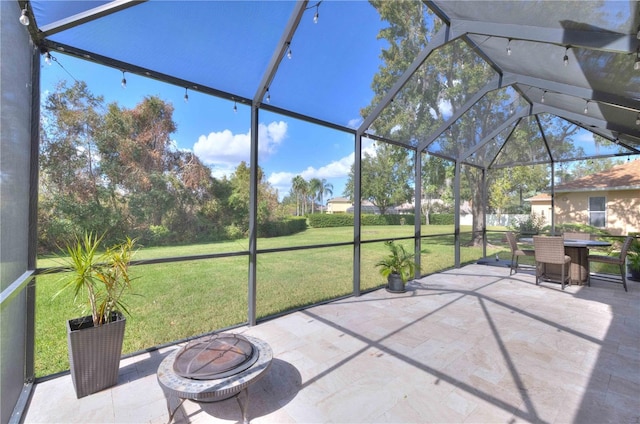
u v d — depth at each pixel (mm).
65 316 4047
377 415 1938
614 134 5645
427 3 3027
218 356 1940
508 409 1984
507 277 5980
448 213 13344
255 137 3545
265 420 1896
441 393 2172
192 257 2980
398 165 12945
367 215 13578
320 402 2074
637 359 2643
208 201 7836
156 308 4398
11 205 1758
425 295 4715
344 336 3166
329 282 6203
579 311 3920
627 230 8000
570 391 2180
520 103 5504
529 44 3145
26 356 2258
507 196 10172
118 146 6484
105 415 1950
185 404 2066
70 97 5941
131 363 2646
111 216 6277
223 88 3283
